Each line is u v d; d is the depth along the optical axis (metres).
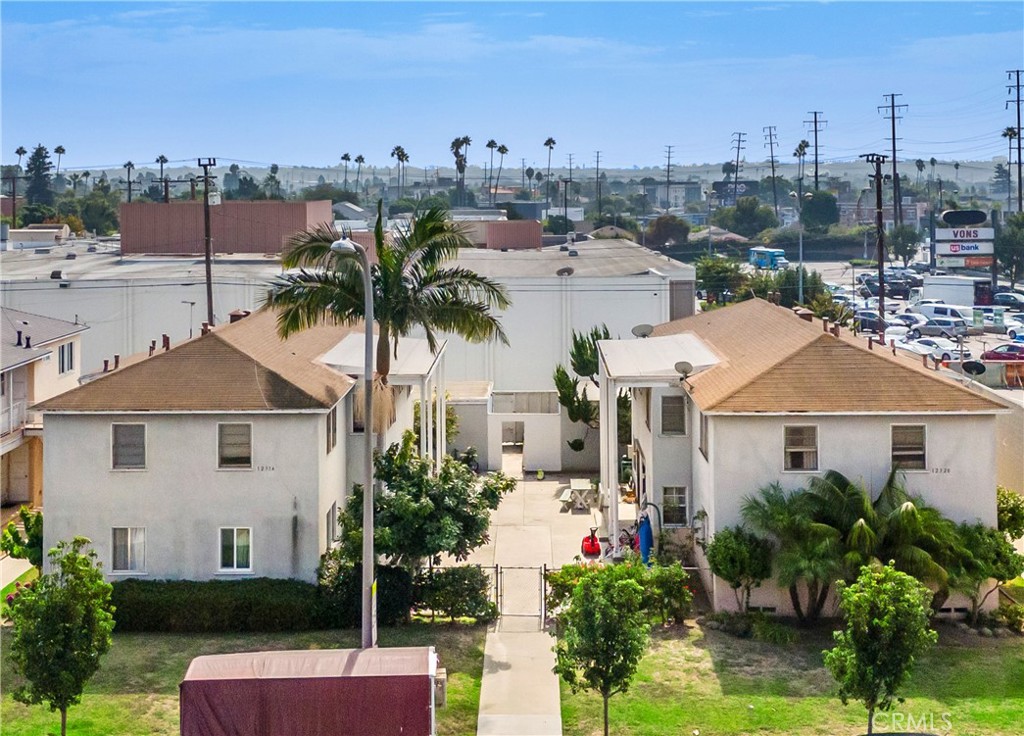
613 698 26.19
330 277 34.25
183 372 33.03
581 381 57.19
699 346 39.81
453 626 31.03
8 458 45.09
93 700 25.92
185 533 32.47
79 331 49.06
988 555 30.50
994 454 31.61
